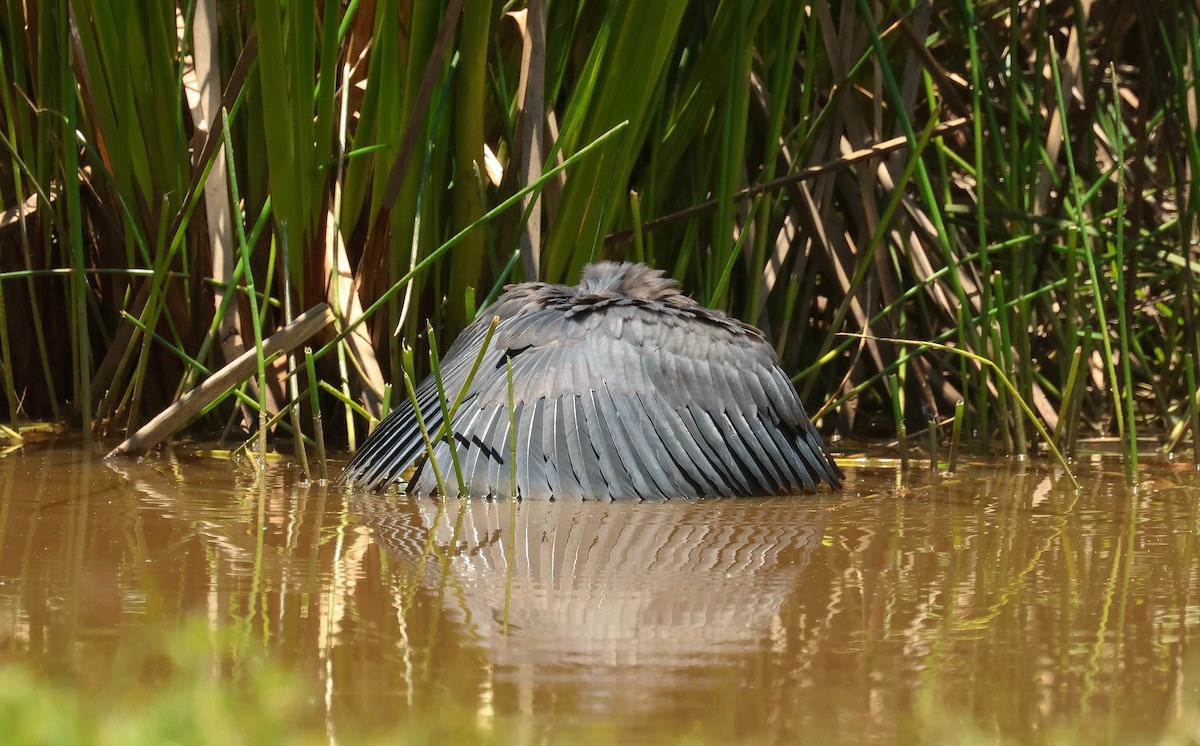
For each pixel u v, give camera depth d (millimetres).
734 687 8898
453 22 18578
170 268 21188
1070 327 23031
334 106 20297
